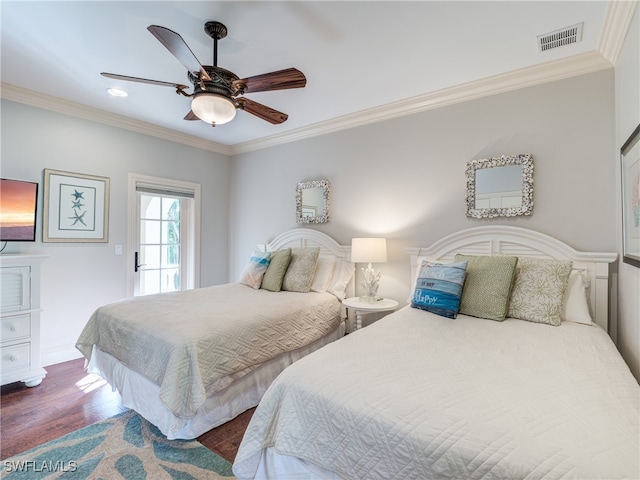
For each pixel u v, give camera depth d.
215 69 1.90
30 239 2.84
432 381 1.16
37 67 2.46
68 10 1.82
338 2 1.74
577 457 0.78
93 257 3.31
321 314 2.86
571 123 2.37
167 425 1.83
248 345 2.15
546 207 2.46
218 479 1.61
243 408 2.21
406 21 1.90
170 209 4.11
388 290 3.23
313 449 1.13
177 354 1.81
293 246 3.92
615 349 1.57
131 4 1.77
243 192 4.55
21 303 2.54
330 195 3.66
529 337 1.69
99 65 2.43
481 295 2.12
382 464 0.99
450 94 2.81
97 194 3.33
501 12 1.82
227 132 3.97
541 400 1.03
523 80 2.51
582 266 2.25
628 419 0.92
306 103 3.09
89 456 1.77
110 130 3.43
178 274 4.18
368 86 2.74
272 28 1.96
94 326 2.48
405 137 3.12
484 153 2.71
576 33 2.01
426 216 3.00
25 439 1.92
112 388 2.31
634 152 1.67
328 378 1.21
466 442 0.88
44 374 2.63
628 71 1.83
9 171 2.79
